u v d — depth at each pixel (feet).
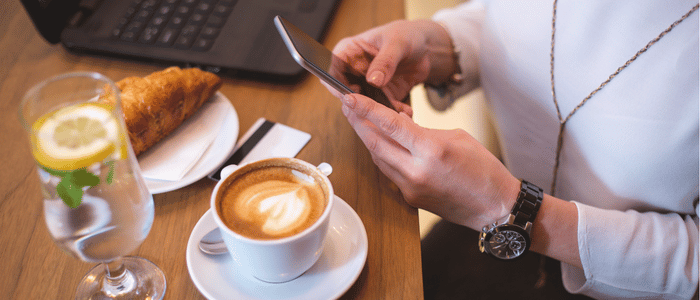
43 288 1.46
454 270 3.55
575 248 1.95
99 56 2.35
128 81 1.92
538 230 1.92
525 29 2.49
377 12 2.71
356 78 1.93
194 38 2.32
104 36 2.32
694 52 1.88
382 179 1.86
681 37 1.91
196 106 1.98
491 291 3.44
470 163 1.76
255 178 1.52
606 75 2.14
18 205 1.70
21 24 2.56
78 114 1.20
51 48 2.42
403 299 1.47
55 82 1.30
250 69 2.21
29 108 1.22
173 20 2.40
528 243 1.86
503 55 2.68
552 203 1.94
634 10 2.00
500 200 1.82
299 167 1.55
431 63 2.65
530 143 2.78
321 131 2.04
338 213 1.65
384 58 2.16
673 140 1.97
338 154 1.95
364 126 1.79
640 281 1.96
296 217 1.40
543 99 2.52
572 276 2.24
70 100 1.35
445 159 1.69
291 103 2.16
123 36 2.31
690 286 1.92
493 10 2.77
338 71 1.82
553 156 2.63
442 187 1.74
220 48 2.28
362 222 1.69
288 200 1.45
